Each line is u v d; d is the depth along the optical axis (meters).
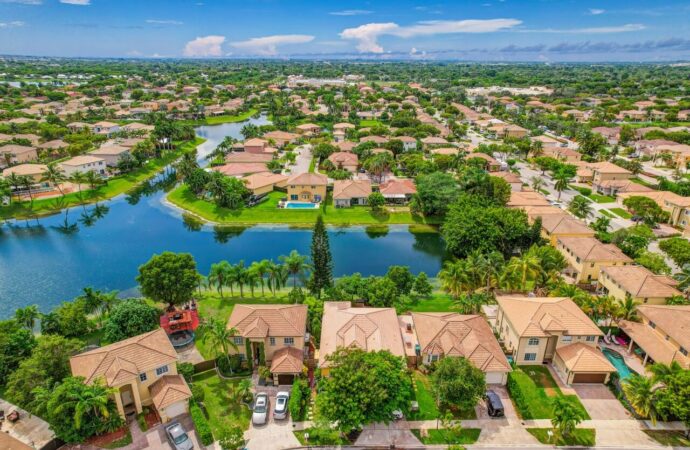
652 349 54.50
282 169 152.88
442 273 70.19
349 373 44.22
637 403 45.97
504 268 68.62
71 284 82.88
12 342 53.03
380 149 167.75
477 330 56.81
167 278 62.44
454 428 45.56
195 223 113.88
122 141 171.25
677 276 73.94
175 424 45.47
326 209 117.69
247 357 55.06
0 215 113.56
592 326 55.16
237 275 70.94
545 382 53.41
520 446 44.75
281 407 48.16
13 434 45.75
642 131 188.50
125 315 58.69
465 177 113.06
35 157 152.62
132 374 46.38
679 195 114.94
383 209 115.88
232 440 42.78
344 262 92.75
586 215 106.81
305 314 59.22
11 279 84.62
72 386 43.09
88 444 44.44
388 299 67.75
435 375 48.88
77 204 123.31
